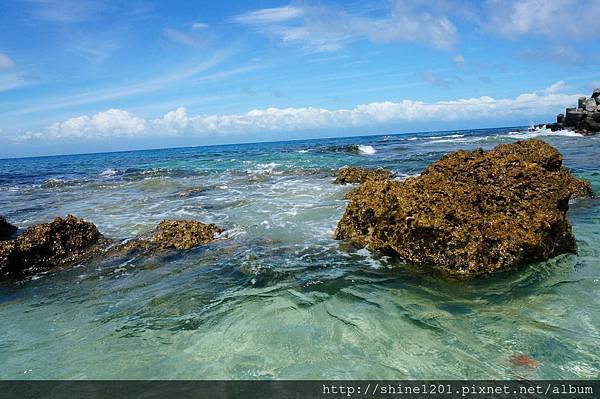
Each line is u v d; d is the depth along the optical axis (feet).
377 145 149.79
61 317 22.61
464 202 27.66
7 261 30.35
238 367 16.90
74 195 67.41
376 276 25.61
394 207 29.22
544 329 18.42
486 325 19.08
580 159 75.87
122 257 32.37
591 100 159.63
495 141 142.10
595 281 22.85
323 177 70.69
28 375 17.11
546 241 26.05
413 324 19.54
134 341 19.43
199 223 37.32
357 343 18.19
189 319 21.30
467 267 25.04
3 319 22.75
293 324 20.11
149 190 67.82
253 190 60.75
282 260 29.04
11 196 70.49
